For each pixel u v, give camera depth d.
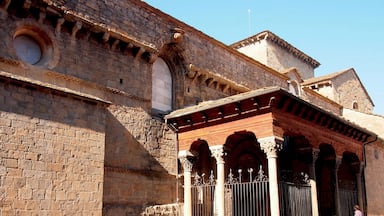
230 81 25.95
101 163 16.27
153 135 20.42
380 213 29.22
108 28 18.84
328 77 42.53
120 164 18.39
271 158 17.88
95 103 16.56
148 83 20.77
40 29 16.70
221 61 26.02
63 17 17.22
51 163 14.67
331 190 26.14
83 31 18.11
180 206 20.69
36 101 14.77
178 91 22.94
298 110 19.45
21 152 13.98
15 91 14.29
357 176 26.06
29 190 13.91
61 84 16.94
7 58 15.41
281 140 18.30
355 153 25.67
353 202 25.28
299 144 21.08
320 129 21.92
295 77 35.56
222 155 19.61
